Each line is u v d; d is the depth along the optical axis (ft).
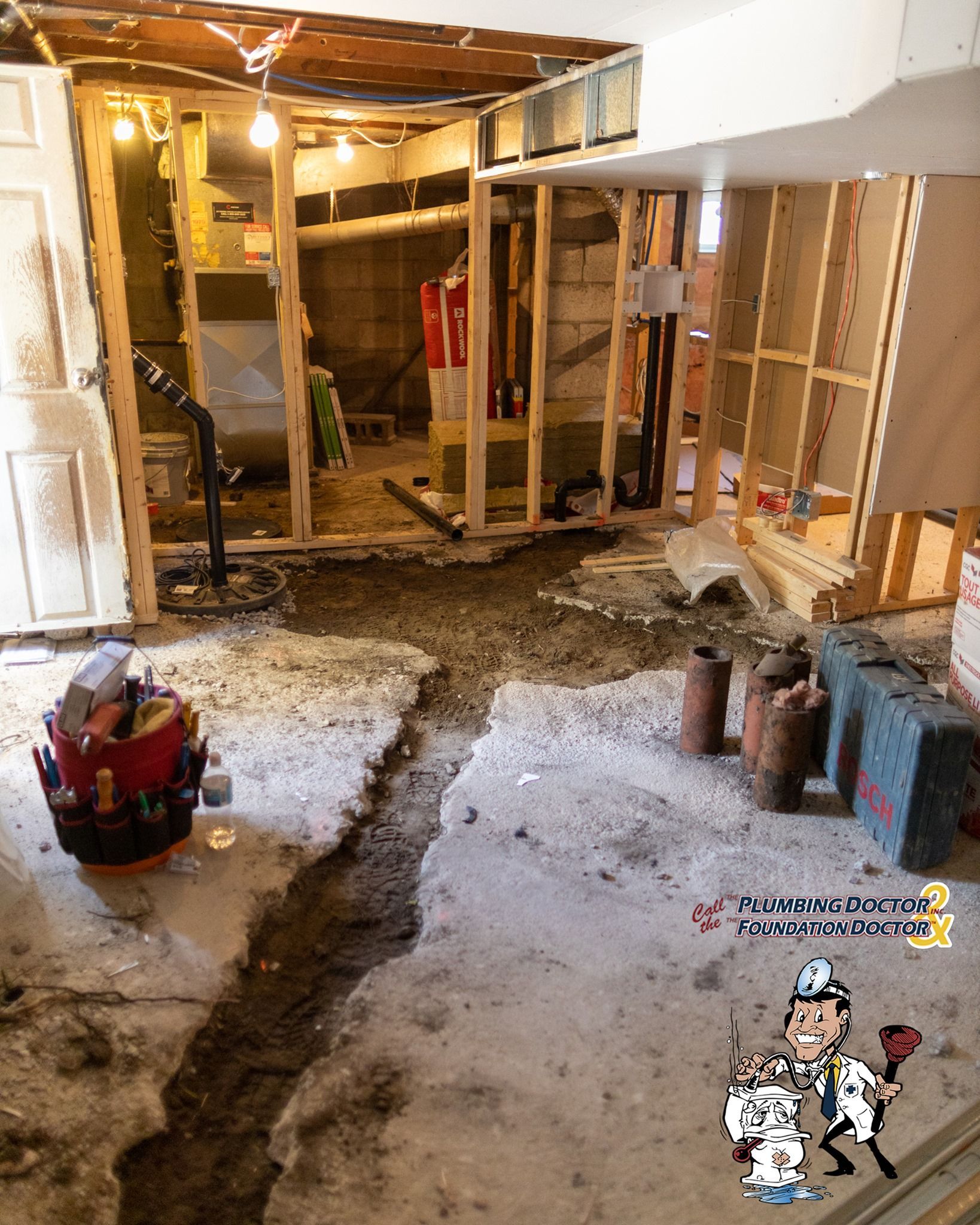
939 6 5.77
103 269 12.75
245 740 10.96
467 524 18.89
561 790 10.19
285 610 15.20
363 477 23.34
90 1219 5.71
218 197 20.12
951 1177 6.00
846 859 9.19
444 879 8.70
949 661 13.16
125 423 13.32
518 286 23.67
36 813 9.53
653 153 10.39
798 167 11.89
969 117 7.08
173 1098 6.57
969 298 13.26
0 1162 5.95
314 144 23.41
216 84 14.82
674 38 9.53
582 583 16.33
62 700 8.36
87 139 12.25
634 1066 6.81
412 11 9.21
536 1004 7.32
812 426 15.58
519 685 12.66
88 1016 7.00
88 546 12.96
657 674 13.07
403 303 28.55
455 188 27.78
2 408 12.04
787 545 15.85
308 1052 7.03
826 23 7.24
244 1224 5.81
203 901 8.23
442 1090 6.57
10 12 10.39
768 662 10.38
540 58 12.41
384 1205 5.82
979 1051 7.05
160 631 14.06
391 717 11.64
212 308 20.67
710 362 18.35
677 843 9.32
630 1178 6.00
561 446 20.20
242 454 22.08
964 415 13.99
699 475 19.07
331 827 9.36
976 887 8.87
